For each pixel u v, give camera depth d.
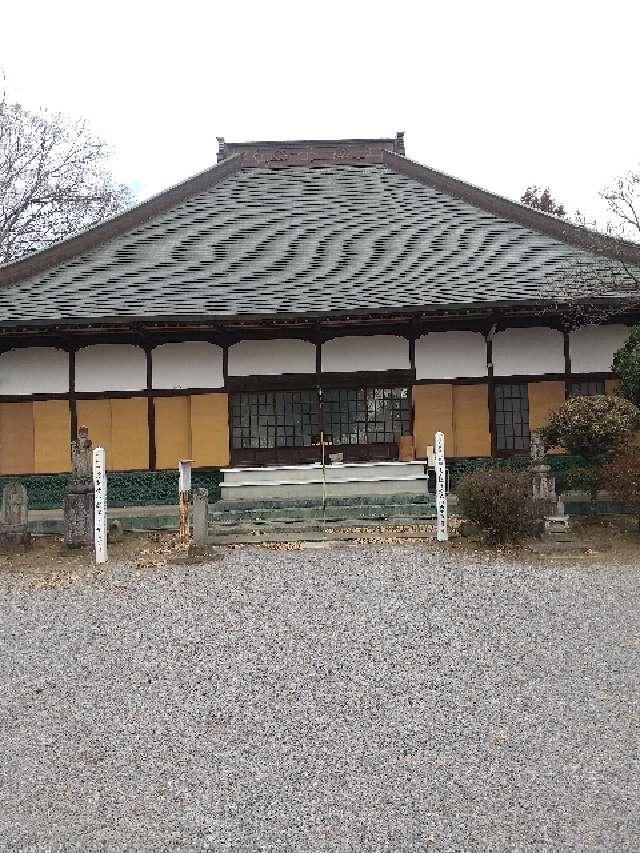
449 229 14.43
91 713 4.80
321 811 3.61
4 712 4.86
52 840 3.45
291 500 11.16
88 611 7.10
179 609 7.08
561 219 14.23
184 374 12.26
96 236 14.02
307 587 7.71
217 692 5.08
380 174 17.00
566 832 3.39
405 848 3.31
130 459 12.21
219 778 3.95
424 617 6.60
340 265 12.91
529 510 9.53
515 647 5.79
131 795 3.81
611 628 6.19
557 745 4.20
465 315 11.62
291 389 12.25
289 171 17.28
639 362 10.45
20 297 12.13
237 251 13.59
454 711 4.67
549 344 12.26
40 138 25.69
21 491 9.96
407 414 12.40
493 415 12.22
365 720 4.58
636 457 9.57
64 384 12.23
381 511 10.84
